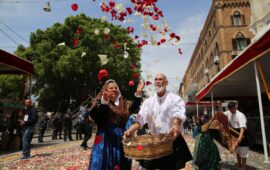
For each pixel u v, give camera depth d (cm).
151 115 355
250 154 841
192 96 4838
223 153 884
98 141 336
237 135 557
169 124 346
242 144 563
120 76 2694
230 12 3144
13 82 3177
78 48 2623
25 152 794
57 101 3162
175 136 317
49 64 2667
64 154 899
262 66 998
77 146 1197
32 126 813
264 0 1952
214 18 3319
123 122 349
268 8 1895
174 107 340
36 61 2778
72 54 2562
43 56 2698
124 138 322
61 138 1844
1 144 1138
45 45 2717
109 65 2650
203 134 557
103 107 337
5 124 1209
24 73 1222
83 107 1073
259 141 920
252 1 2086
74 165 671
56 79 2828
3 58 949
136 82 2652
